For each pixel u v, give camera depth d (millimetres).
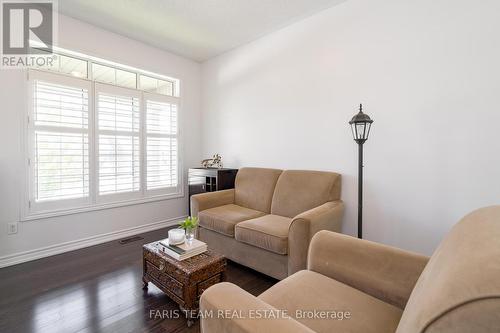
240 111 3451
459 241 710
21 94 2396
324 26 2564
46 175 2553
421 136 2000
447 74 1874
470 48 1778
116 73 3186
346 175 2443
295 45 2814
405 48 2059
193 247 1719
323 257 1324
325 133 2584
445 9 1870
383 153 2197
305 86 2734
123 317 1608
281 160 2980
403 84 2076
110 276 2127
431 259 913
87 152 2830
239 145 3480
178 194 3791
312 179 2447
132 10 2586
